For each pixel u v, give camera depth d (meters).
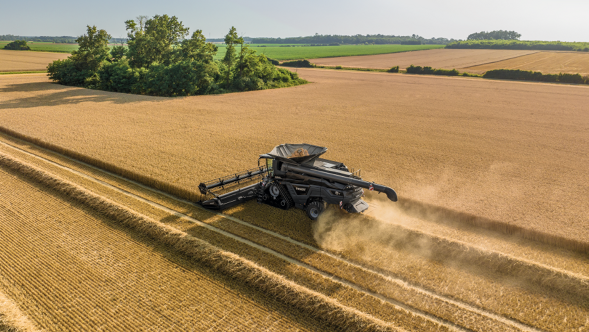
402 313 8.77
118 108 37.00
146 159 20.11
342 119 33.78
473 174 18.83
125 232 12.49
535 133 28.81
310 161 13.53
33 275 10.16
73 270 10.38
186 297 9.38
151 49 55.38
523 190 16.61
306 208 13.52
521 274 10.29
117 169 18.58
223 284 9.88
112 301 9.22
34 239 11.97
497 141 26.09
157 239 11.98
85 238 12.09
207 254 10.91
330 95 51.06
